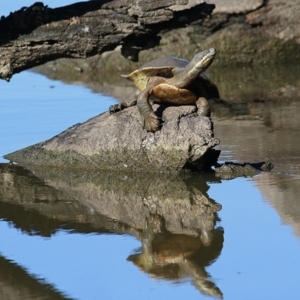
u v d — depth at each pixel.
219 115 27.72
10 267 14.31
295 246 14.72
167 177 20.27
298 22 38.91
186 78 19.59
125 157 20.66
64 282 13.48
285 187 18.64
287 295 12.49
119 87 33.62
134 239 15.68
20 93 31.81
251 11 38.56
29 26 22.70
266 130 24.84
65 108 28.53
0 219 17.34
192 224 16.48
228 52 39.19
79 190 19.61
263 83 34.44
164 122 20.27
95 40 22.88
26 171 21.52
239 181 19.52
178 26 23.34
